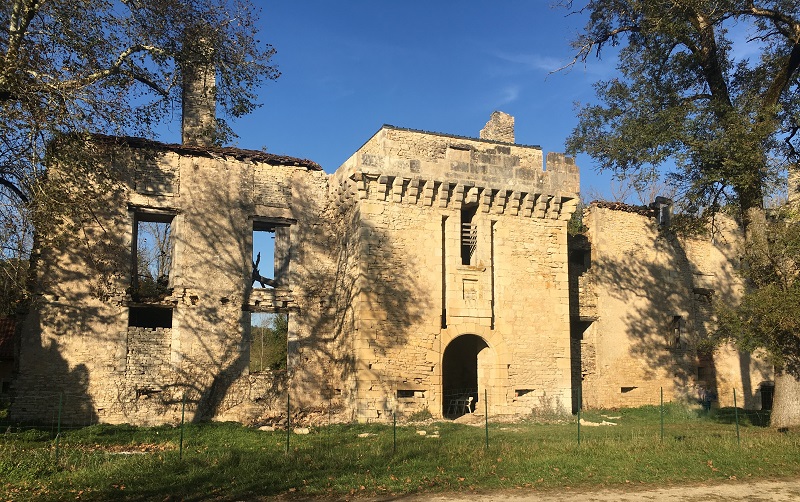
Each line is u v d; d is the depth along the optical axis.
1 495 11.48
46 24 17.66
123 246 22.44
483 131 28.45
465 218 25.61
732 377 31.64
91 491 11.85
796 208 19.80
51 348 21.17
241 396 23.12
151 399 22.06
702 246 31.95
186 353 22.69
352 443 16.88
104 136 22.05
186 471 13.45
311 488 12.16
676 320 30.58
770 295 17.66
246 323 23.64
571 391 25.75
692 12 20.11
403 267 22.97
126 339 22.08
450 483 12.66
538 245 25.09
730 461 14.54
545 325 24.69
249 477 12.86
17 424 19.94
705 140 19.78
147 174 23.08
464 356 27.30
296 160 25.08
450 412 26.22
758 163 19.16
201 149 23.75
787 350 18.81
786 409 20.09
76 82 17.23
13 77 15.98
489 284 24.02
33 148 16.72
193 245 23.31
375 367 22.09
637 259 29.88
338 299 24.38
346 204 23.86
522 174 24.89
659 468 13.95
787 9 20.22
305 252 24.80
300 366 24.00
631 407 27.89
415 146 24.16
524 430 19.72
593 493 12.21
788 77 20.72
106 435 18.53
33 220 17.62
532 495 12.00
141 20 19.80
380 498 11.71
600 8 22.34
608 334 28.44
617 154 21.59
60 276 21.56
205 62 21.33
